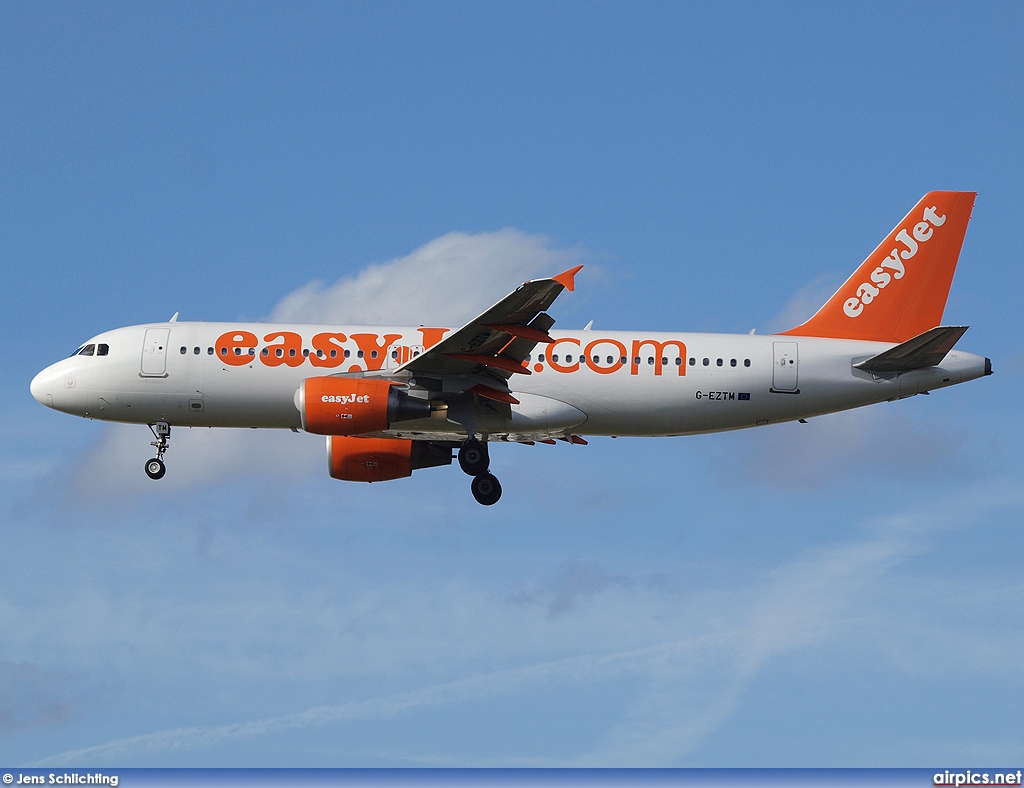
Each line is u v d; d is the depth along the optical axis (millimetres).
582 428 132375
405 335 129375
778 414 132750
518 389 129500
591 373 129750
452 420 125312
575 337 131500
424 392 124812
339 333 129500
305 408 121125
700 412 131125
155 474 131500
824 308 137875
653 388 129875
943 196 138250
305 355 128375
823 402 132625
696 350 131000
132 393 129125
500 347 120250
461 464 133250
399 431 127188
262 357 128375
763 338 133625
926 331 127562
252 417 130000
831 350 133000
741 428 135000
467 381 124625
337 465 137250
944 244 137875
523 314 114312
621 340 131250
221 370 128125
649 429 132625
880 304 137375
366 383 121750
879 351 133750
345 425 121500
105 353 129750
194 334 129750
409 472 137750
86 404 129875
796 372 131500
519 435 131125
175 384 128625
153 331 130500
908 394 133125
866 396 132750
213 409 129500
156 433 132000
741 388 130625
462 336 117250
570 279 107938
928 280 137500
